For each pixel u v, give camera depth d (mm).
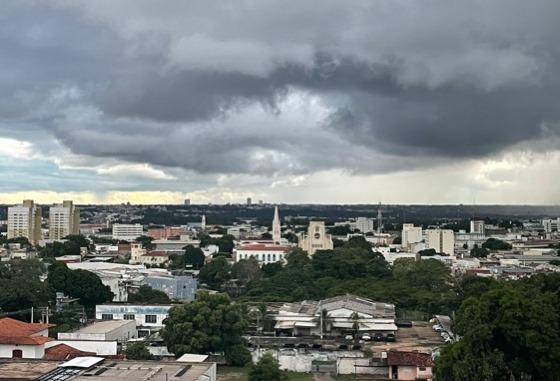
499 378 87375
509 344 88250
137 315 172625
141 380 74625
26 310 161500
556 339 84875
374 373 126750
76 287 190250
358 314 165875
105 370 79562
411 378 122250
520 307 86875
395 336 160125
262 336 157750
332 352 136375
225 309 133125
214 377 84000
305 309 179125
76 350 118188
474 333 86062
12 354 107750
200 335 130375
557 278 108875
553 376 85500
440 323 170625
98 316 173375
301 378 124188
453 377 87250
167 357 131375
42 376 77250
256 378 114438
